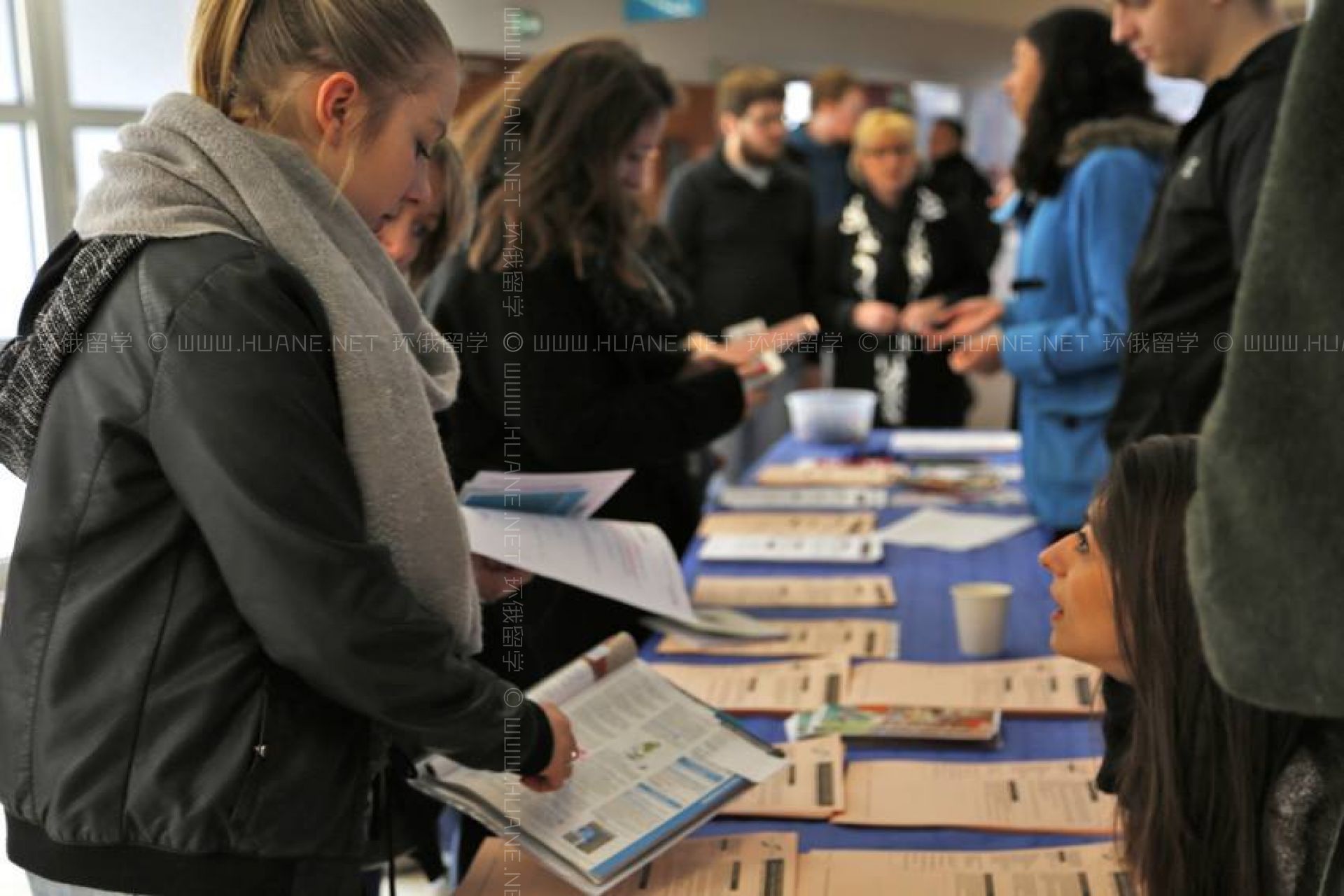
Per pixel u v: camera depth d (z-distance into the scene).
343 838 1.08
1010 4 10.15
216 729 1.00
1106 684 1.25
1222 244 2.11
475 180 1.96
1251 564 0.69
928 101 10.50
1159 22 2.12
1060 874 1.28
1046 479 2.72
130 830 1.00
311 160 1.10
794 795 1.47
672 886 1.29
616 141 1.94
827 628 2.08
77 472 1.01
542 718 1.20
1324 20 0.66
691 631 2.06
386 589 1.02
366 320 1.08
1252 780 1.00
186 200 1.05
